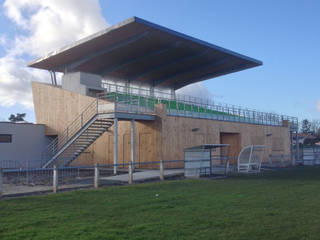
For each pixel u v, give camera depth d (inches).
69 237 253.1
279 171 892.0
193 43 1151.0
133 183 602.5
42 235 258.4
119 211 350.6
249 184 587.5
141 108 930.7
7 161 1079.0
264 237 257.1
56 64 1306.6
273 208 366.3
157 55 1280.8
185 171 733.3
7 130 1117.7
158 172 799.1
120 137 1016.9
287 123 1555.1
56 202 402.6
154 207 371.2
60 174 773.9
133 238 251.9
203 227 285.1
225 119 1230.3
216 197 441.1
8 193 479.8
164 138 930.7
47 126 1196.5
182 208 366.0
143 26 988.6
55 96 1170.6
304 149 1214.3
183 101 1163.9
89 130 893.2
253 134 1316.4
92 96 1135.6
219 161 1128.8
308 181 637.9
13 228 279.6
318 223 299.3
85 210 355.3
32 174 736.3
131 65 1398.9
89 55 1218.0
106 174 808.3
